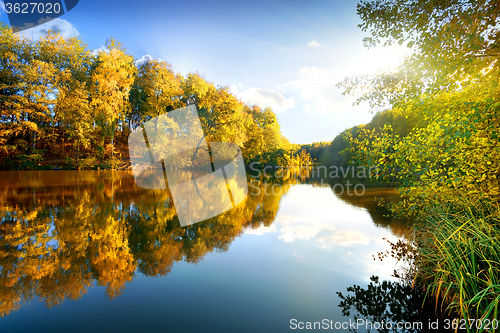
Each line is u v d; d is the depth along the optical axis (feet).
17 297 8.75
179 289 9.61
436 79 9.17
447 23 8.29
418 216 12.07
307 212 24.31
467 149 9.40
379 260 12.61
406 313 8.27
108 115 65.57
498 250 7.52
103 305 8.40
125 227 17.70
